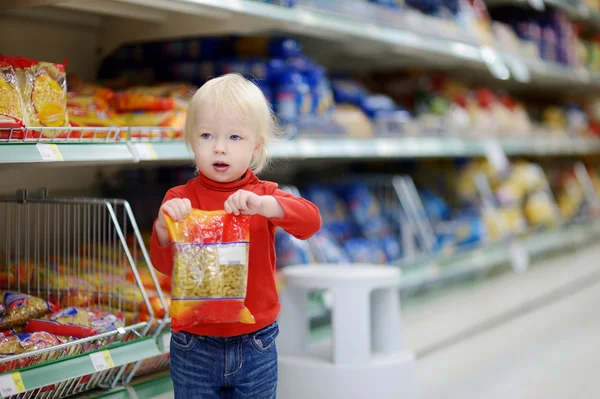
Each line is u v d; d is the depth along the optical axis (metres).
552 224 5.02
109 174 3.02
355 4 2.99
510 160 5.15
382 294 2.45
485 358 3.15
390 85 4.26
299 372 2.31
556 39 5.01
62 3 2.20
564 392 2.74
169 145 2.14
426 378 2.84
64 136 1.99
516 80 5.35
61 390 1.84
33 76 1.91
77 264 2.31
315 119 2.90
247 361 1.61
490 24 4.33
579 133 5.52
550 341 3.47
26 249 2.21
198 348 1.59
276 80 2.83
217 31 2.62
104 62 2.97
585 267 5.35
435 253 3.78
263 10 2.46
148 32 2.78
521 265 4.29
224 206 1.54
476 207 4.36
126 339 1.94
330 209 3.54
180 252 1.50
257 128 1.58
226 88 1.54
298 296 2.46
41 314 1.94
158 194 2.94
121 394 1.95
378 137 3.30
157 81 2.93
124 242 1.94
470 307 3.85
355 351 2.29
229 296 1.52
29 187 2.69
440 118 3.89
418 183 4.45
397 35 3.23
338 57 4.03
